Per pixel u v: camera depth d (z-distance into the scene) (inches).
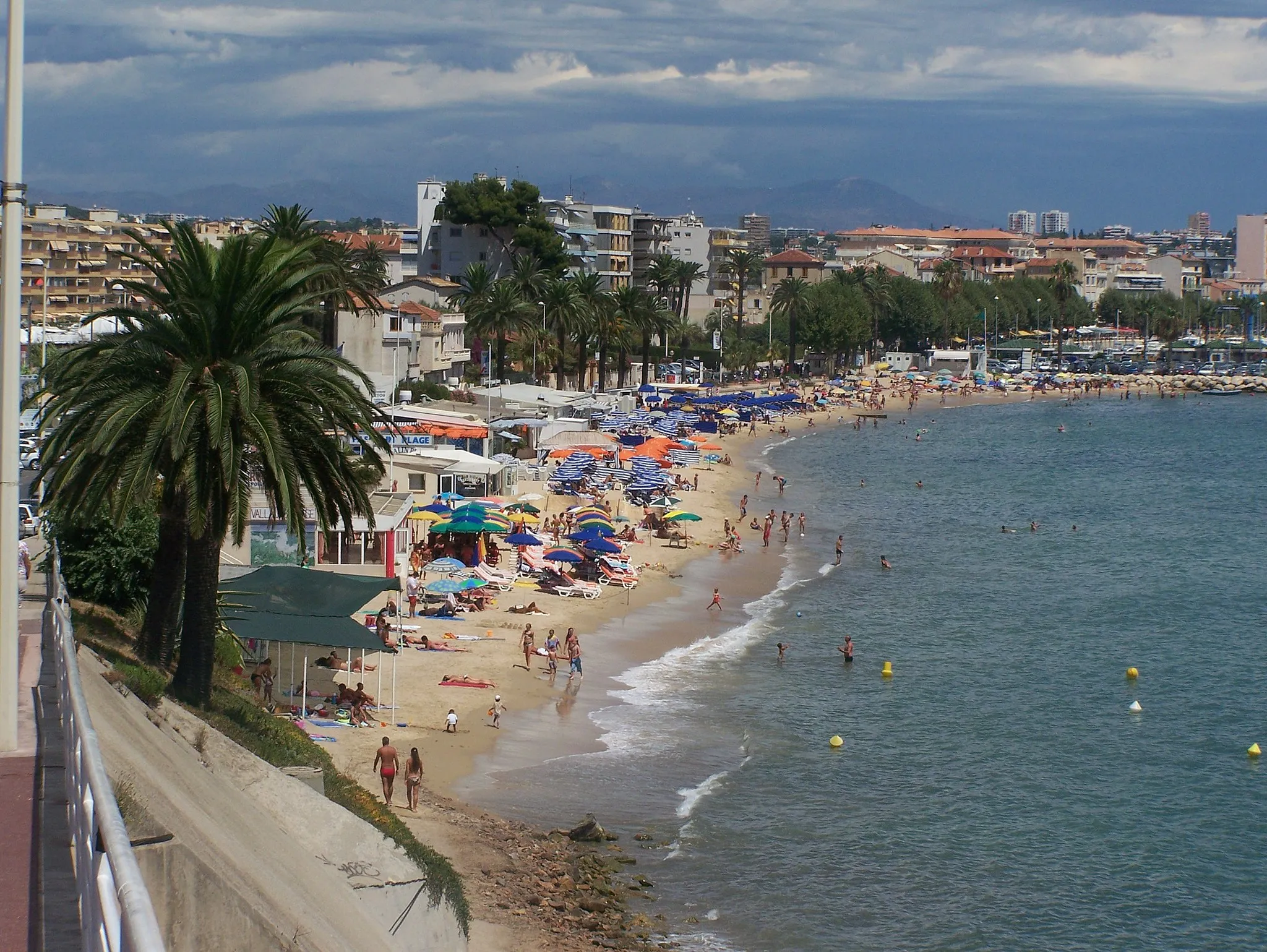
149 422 1382.9
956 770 2117.4
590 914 1481.3
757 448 7209.6
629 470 5049.2
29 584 1814.7
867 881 1673.2
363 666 2287.2
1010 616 3287.4
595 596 3179.1
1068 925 1584.6
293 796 1230.9
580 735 2154.3
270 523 2454.5
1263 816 1948.8
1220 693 2608.3
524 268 6594.5
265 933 858.8
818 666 2726.4
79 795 614.9
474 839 1624.0
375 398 4370.1
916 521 4877.0
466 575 3019.2
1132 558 4192.9
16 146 877.8
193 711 1362.0
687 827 1798.7
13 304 893.2
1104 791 2046.0
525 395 5787.4
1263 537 4658.0
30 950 550.0
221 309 1395.2
